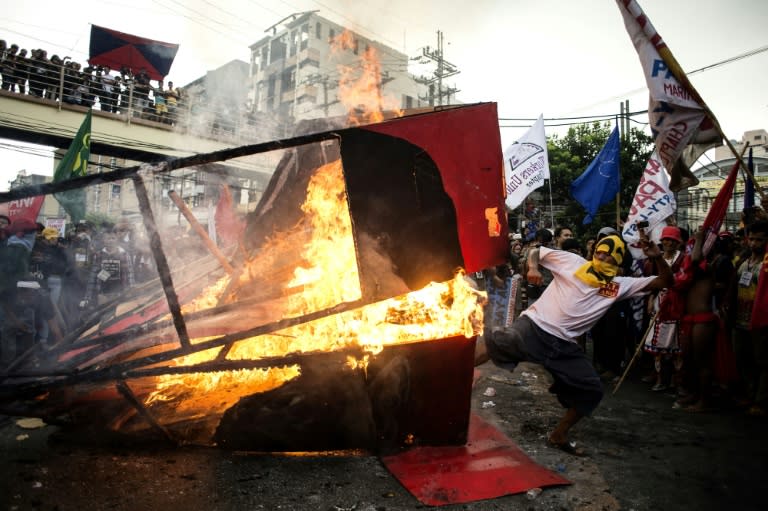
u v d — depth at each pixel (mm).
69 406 2822
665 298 4516
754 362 4254
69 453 2861
